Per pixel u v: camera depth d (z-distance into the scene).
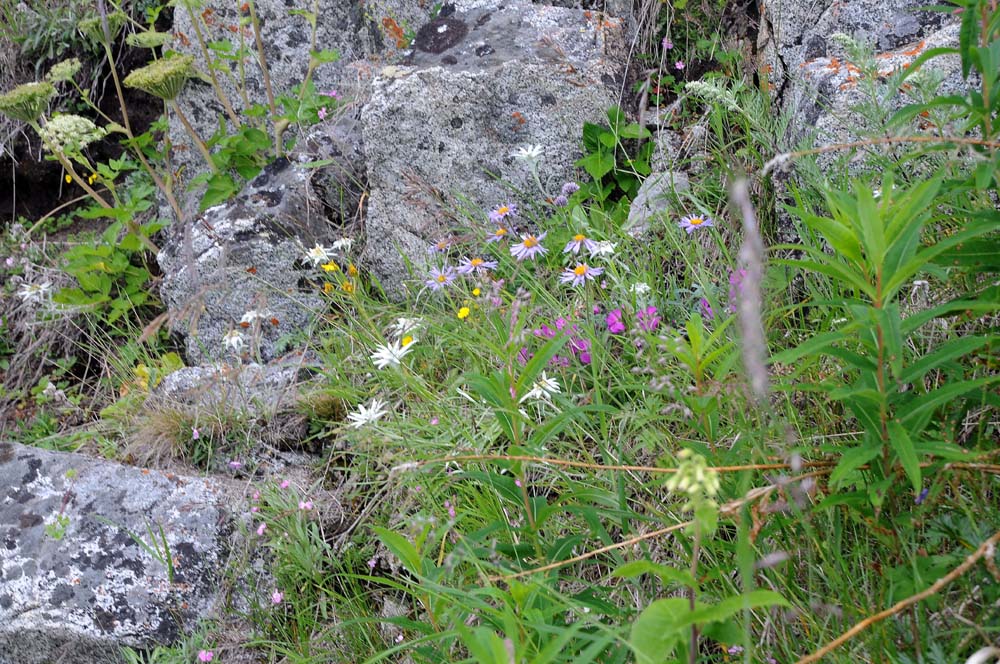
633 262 3.28
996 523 1.76
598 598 1.97
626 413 2.33
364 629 2.53
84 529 2.99
